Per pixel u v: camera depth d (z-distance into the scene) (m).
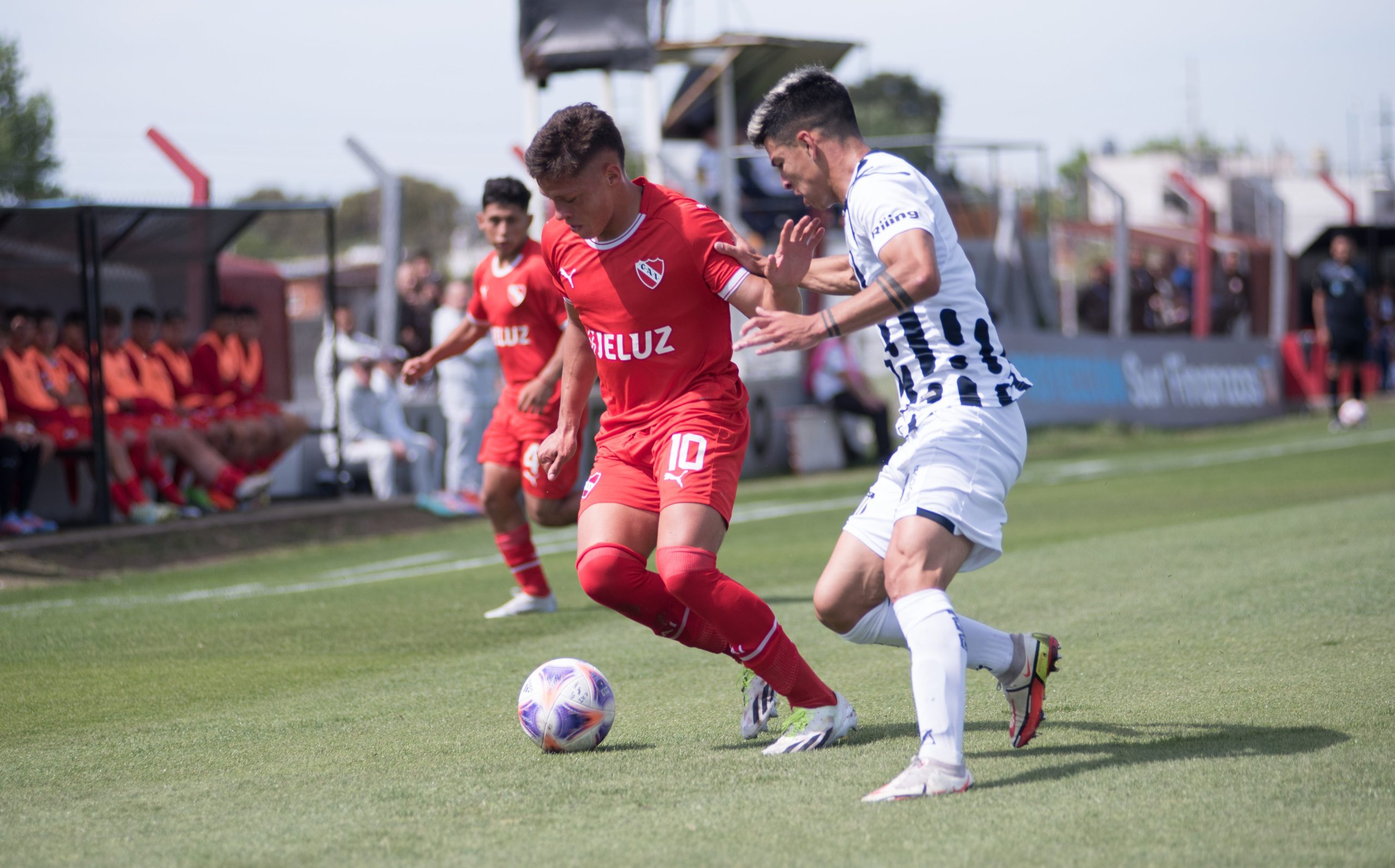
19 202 37.84
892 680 17.44
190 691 18.42
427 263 53.75
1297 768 11.80
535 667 19.59
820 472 58.22
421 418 49.94
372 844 10.70
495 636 22.73
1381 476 45.78
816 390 59.78
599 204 13.59
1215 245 85.69
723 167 68.50
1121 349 69.50
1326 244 88.31
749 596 13.38
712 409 14.19
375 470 46.56
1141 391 69.44
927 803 11.20
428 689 18.19
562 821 11.17
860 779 12.21
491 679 18.81
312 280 68.81
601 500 14.45
